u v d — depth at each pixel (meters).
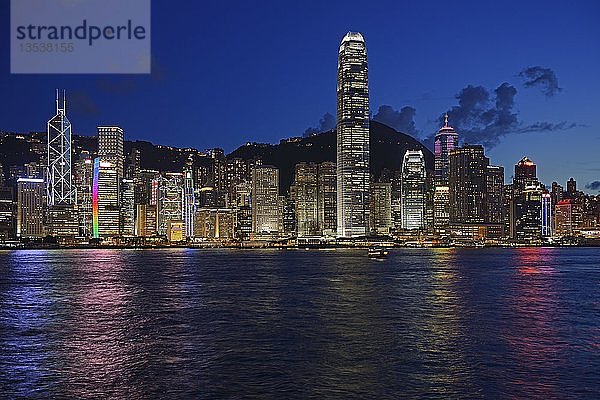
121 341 59.62
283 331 65.12
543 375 45.62
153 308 85.38
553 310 82.69
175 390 42.03
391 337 61.34
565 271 174.88
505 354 53.06
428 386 42.88
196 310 82.88
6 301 95.00
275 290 112.25
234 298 98.25
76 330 66.19
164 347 56.53
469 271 174.38
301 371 47.12
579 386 42.72
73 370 47.59
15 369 47.97
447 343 58.12
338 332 64.38
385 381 44.16
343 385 43.19
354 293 106.50
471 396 40.62
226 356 52.50
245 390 42.03
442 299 96.75
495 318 74.81
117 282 132.75
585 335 62.41
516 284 126.81
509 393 41.19
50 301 94.94
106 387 42.81
